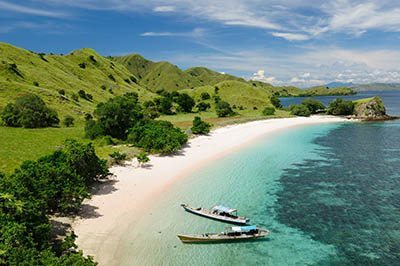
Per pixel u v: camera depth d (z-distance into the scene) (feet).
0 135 214.90
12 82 342.44
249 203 135.44
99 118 241.35
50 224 98.48
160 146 201.05
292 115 454.81
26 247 75.72
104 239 101.04
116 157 176.14
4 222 78.38
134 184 149.28
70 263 73.31
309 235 108.88
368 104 433.07
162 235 105.50
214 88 650.02
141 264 89.56
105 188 142.41
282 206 132.77
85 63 637.71
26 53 492.54
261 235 106.73
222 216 117.70
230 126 338.13
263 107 562.66
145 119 264.31
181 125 324.80
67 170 117.50
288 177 169.99
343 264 92.48
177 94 623.77
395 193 146.41
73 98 393.29
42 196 103.19
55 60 565.12
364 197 142.00
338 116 449.48
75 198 115.85
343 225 115.85
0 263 70.33
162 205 128.98
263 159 205.05
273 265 91.71
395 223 116.78
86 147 136.87
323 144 255.29
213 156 208.03
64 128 267.39
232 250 98.78
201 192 144.97
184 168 178.60
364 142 263.70
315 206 132.67
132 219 115.44
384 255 96.78
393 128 338.75
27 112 259.80
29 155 170.91
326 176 171.94
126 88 620.08
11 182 96.17
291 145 250.16
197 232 108.58
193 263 91.25
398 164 194.49
